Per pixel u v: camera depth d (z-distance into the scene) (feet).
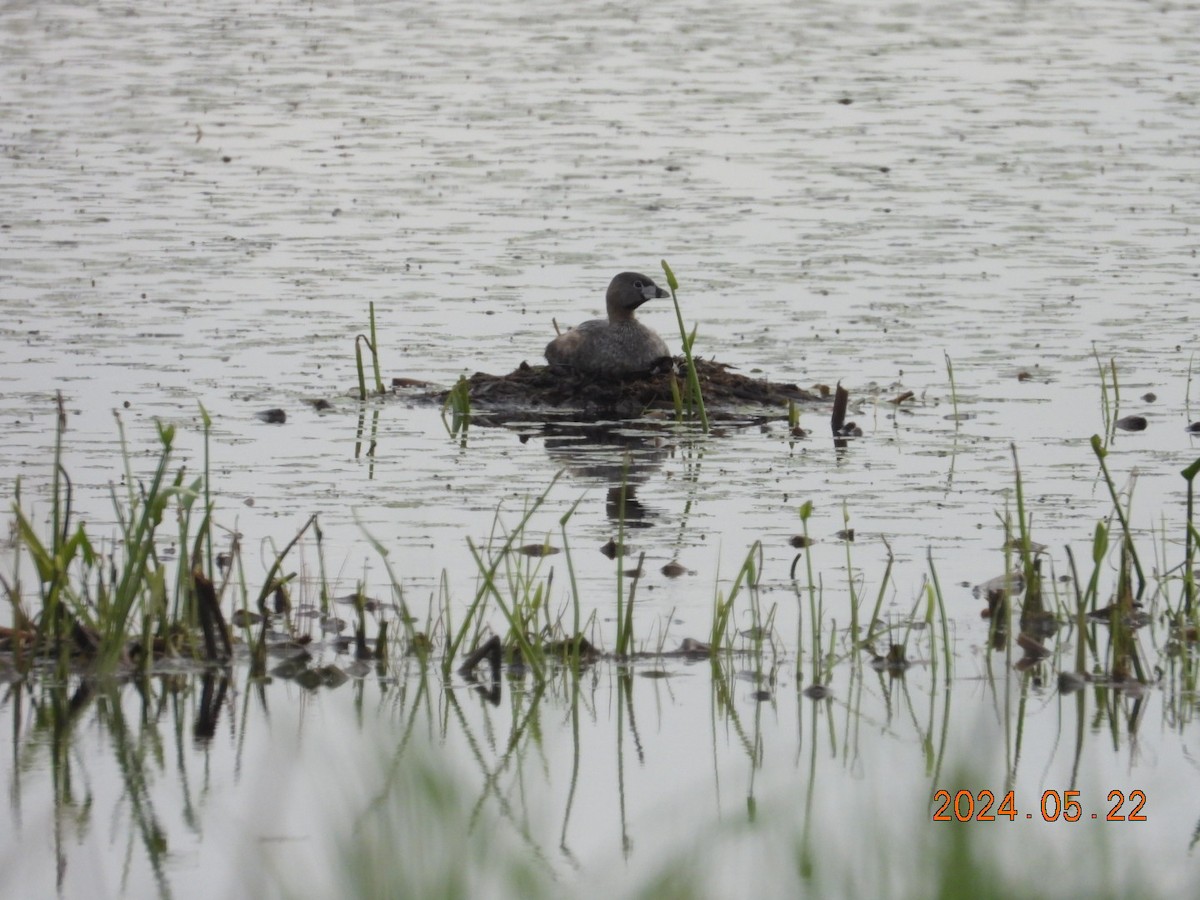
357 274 74.08
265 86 123.65
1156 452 50.70
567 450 51.72
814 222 84.64
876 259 76.84
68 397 55.67
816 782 31.04
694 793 30.73
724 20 154.10
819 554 42.24
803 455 51.06
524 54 137.59
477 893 23.90
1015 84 125.29
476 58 135.74
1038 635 38.32
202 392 56.85
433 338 64.49
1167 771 31.53
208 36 143.95
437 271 74.79
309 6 159.43
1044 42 142.82
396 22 151.84
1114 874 24.08
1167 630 38.42
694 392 56.03
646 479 48.62
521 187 93.30
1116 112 114.42
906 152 102.73
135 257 76.43
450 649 36.63
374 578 40.70
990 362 61.16
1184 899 24.36
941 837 23.53
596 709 34.76
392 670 36.45
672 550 42.60
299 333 64.80
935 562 41.73
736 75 129.39
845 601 39.60
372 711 34.40
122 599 35.81
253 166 98.27
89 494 45.83
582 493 47.11
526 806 30.19
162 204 88.02
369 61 134.21
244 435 52.34
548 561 41.86
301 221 84.69
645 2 163.32
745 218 85.51
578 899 25.45
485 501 46.29
